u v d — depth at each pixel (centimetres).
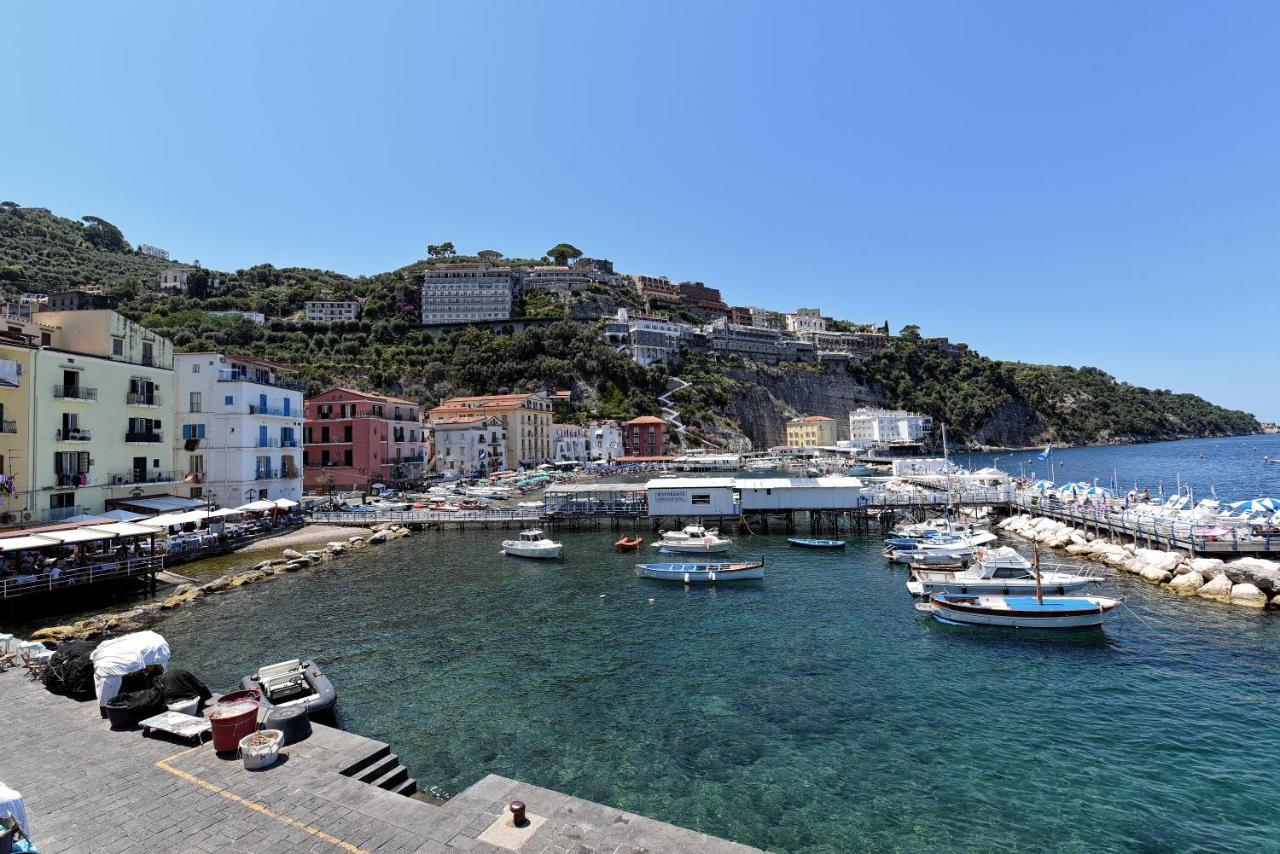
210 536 5506
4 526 4362
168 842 1216
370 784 1464
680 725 2389
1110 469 15988
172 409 6053
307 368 17225
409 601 4200
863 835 1731
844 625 3634
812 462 19562
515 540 6406
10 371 4525
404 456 11050
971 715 2464
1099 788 1956
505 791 1411
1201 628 3431
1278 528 4634
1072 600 3616
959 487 8144
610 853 1188
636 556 5781
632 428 19375
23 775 1473
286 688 2369
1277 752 2156
